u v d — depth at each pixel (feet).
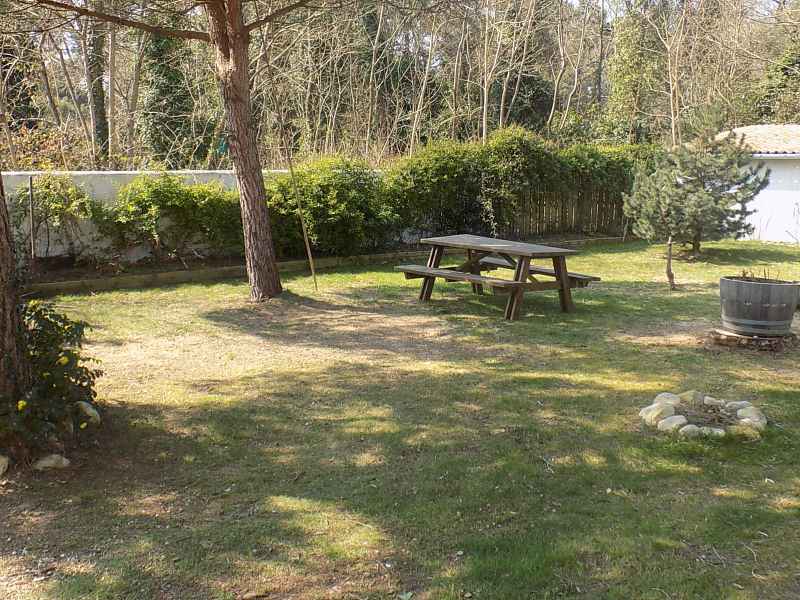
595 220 63.36
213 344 24.53
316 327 27.30
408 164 48.34
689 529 11.87
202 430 16.15
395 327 27.37
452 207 50.85
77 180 35.55
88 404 15.96
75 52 62.23
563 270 30.12
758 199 63.05
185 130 70.23
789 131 66.28
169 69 69.21
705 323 28.40
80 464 14.01
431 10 36.63
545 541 11.43
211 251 40.47
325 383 19.94
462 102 91.45
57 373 14.25
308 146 68.18
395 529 11.86
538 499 12.96
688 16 88.69
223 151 61.57
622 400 18.57
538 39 100.94
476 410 17.70
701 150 47.32
